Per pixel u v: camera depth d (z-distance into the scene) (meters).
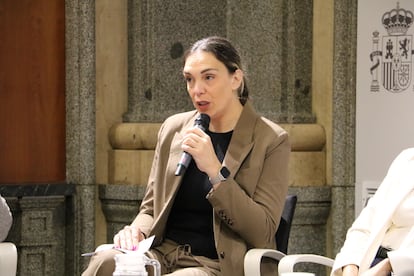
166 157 8.94
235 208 8.14
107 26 13.10
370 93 12.38
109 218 13.14
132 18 13.16
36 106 13.05
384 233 8.03
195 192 8.59
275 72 12.90
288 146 8.74
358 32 12.43
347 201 12.77
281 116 12.83
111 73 13.16
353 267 7.97
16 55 12.93
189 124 8.96
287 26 12.87
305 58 12.96
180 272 7.98
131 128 12.91
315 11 12.91
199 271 8.08
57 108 13.17
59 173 13.22
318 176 12.87
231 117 8.75
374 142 12.37
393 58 12.22
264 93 12.95
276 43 12.88
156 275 7.12
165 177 8.74
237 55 8.64
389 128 12.27
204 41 8.59
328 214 12.89
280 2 12.86
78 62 12.97
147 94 13.12
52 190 12.77
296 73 12.91
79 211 12.98
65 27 13.10
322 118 12.91
